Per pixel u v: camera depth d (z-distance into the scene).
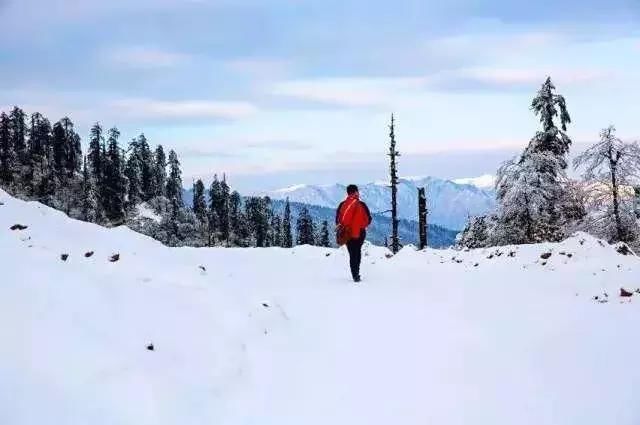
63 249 9.41
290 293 12.32
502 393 7.27
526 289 12.97
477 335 9.52
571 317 10.31
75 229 11.01
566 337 9.17
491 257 17.22
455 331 9.76
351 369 8.16
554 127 32.56
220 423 6.32
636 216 28.42
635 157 27.92
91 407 5.68
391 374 7.97
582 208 31.27
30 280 7.31
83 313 7.12
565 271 14.65
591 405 6.80
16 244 8.66
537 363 8.19
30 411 5.35
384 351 8.85
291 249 19.58
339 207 14.38
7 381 5.52
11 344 6.01
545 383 7.49
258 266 15.95
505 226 31.91
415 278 14.81
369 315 10.79
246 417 6.57
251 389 7.26
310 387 7.54
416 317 10.67
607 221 28.47
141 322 7.55
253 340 8.68
